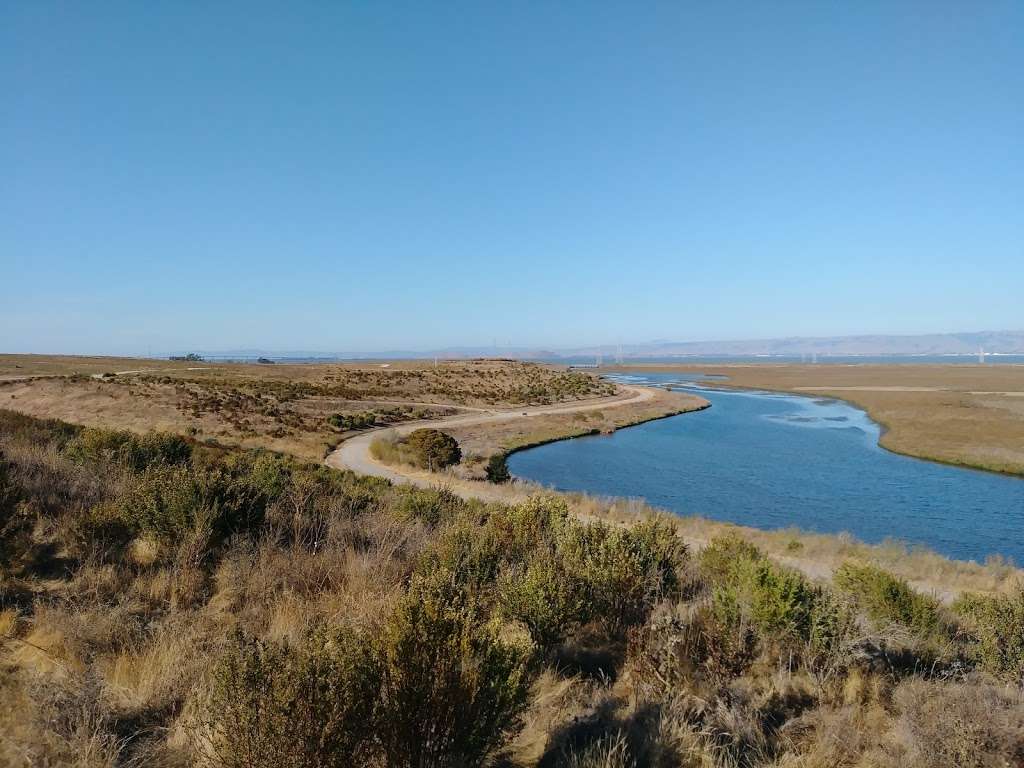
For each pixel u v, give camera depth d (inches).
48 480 366.3
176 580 244.5
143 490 307.7
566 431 2295.8
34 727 136.9
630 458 1812.3
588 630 252.8
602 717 170.6
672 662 199.3
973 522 1115.3
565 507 461.4
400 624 139.9
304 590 251.4
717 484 1454.2
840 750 163.8
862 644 231.0
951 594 496.1
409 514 457.7
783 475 1552.7
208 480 319.0
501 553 334.0
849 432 2335.1
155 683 165.3
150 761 133.2
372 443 1726.1
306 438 1822.1
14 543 263.0
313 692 122.4
